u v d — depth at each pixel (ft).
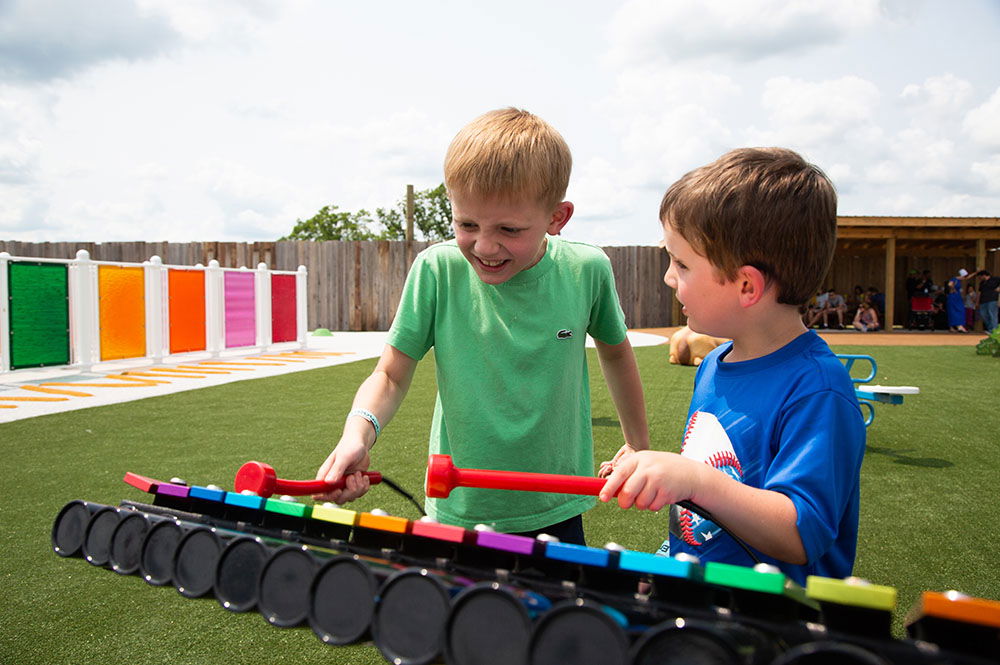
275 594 2.88
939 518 11.05
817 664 2.00
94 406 20.66
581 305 6.15
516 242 5.07
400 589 2.58
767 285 4.05
